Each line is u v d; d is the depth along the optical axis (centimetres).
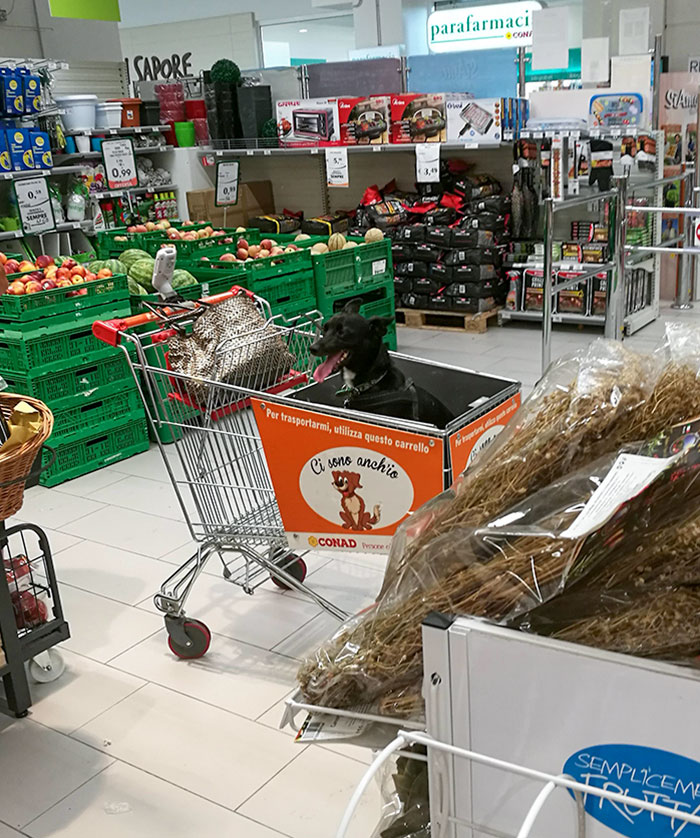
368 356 267
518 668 95
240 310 307
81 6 859
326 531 256
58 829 225
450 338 698
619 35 670
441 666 100
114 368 483
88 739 259
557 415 116
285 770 242
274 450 253
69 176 728
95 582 353
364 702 119
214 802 231
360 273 636
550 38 616
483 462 124
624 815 94
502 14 1049
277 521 293
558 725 95
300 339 338
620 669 89
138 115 797
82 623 323
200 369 284
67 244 715
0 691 287
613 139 605
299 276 595
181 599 292
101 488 452
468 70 712
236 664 293
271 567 289
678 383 112
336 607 296
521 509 112
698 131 715
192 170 822
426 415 257
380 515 243
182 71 1407
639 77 630
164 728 262
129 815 228
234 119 804
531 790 98
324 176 824
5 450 228
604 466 111
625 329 651
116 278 484
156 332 291
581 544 101
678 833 91
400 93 752
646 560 100
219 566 360
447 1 1131
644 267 680
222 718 265
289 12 1276
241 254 612
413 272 723
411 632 113
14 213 660
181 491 442
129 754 252
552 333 697
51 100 676
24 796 238
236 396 294
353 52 1073
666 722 88
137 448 500
